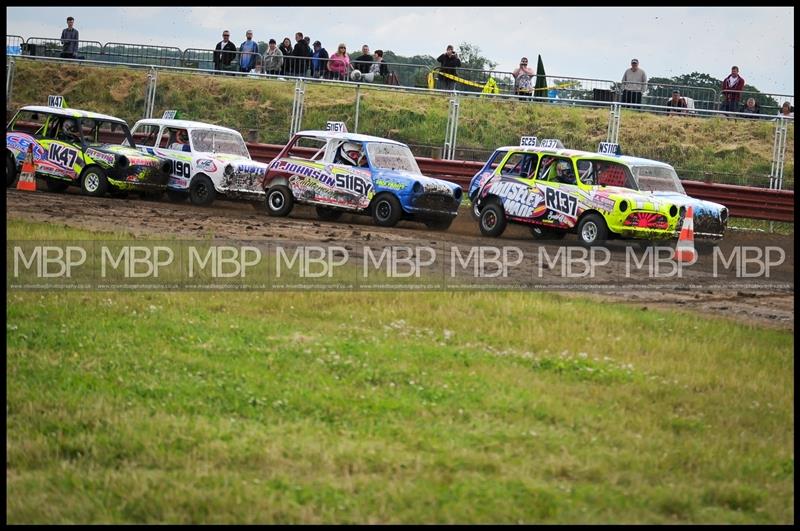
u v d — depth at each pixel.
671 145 86.62
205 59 88.88
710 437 21.70
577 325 31.02
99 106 101.44
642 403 23.75
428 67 85.12
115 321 29.14
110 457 19.36
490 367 26.02
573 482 18.86
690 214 49.69
